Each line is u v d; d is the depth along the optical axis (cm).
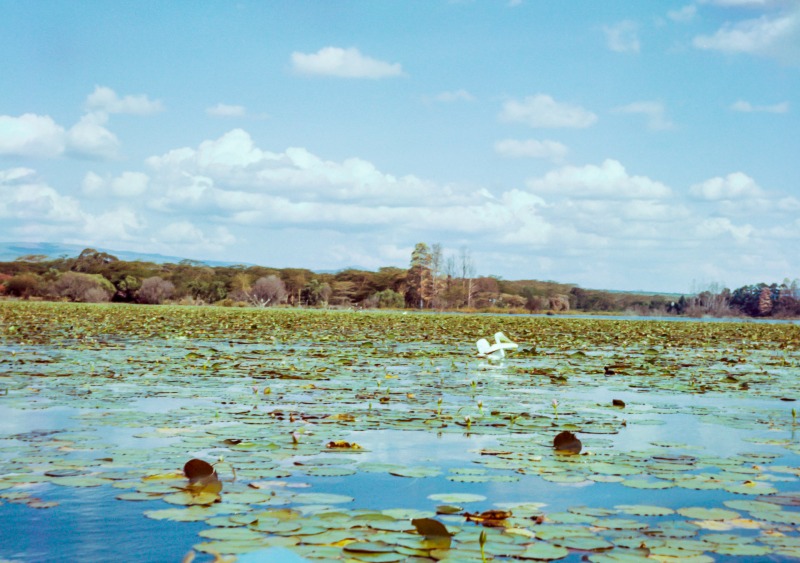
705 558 382
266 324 3195
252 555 331
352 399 986
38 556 395
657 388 1163
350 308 7862
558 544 401
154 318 3525
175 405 911
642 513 471
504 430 771
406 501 503
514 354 1825
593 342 2431
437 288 9456
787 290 8925
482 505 492
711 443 723
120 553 400
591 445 702
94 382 1111
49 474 551
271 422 793
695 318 8975
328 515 450
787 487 549
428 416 852
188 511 463
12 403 901
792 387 1207
